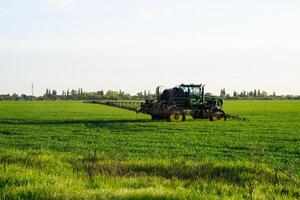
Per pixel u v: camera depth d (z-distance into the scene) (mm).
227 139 33375
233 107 116625
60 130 40906
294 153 26031
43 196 11945
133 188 13734
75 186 13430
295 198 12914
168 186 14234
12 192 12312
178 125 46625
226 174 15734
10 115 71438
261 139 33625
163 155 23578
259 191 13555
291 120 58562
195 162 17703
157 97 52344
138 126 45469
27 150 24469
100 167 16766
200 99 52344
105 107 117125
